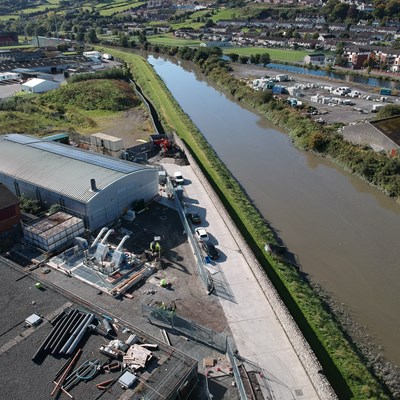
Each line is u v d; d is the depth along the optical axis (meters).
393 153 55.84
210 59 132.75
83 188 40.44
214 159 59.12
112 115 83.00
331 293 33.69
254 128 76.19
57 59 132.38
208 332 27.28
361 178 54.50
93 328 26.64
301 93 94.69
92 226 40.00
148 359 24.36
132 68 129.38
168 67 143.50
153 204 45.56
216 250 36.84
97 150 58.75
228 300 31.47
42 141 53.34
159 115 80.25
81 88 93.50
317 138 63.19
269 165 59.38
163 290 32.44
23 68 119.50
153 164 56.06
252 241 39.41
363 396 24.22
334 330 29.16
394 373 26.61
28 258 35.97
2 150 49.66
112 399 22.09
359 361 26.83
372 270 36.59
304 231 42.56
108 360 24.47
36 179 43.16
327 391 23.03
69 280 33.25
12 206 38.88
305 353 25.53
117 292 31.72
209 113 86.06
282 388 24.58
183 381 23.30
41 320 27.28
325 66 135.12
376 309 32.06
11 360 24.36
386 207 47.91
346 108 83.06
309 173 56.91
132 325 28.53
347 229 43.09
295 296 32.09
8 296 29.44
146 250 36.97
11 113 77.06
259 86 101.31
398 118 62.91
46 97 91.62
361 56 131.88
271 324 29.27
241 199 47.81
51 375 23.42
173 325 28.41
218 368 25.78
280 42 180.50
